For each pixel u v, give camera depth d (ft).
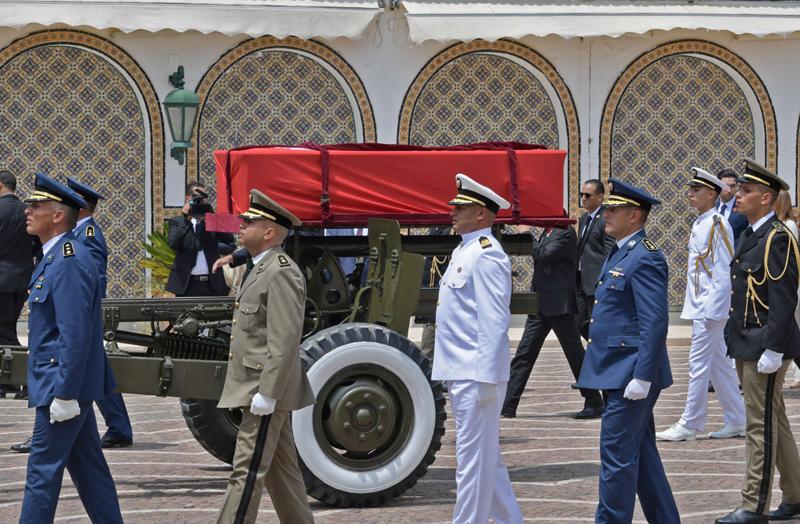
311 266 62.39
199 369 56.65
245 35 118.32
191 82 118.42
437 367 46.73
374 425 55.57
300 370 45.62
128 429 69.77
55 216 45.62
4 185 87.81
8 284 86.02
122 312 59.72
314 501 56.95
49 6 110.83
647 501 47.78
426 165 59.82
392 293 57.93
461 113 123.24
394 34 121.08
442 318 46.68
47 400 44.27
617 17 119.14
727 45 126.11
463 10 117.91
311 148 59.88
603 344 46.91
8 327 87.30
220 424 62.13
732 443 69.77
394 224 57.67
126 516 53.26
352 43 120.26
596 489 58.18
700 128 127.13
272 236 45.75
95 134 118.21
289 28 114.52
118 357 55.93
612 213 47.62
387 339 56.24
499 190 60.80
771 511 52.80
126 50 117.50
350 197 58.95
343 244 61.98
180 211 118.93
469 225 46.73
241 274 99.09
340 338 55.67
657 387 46.73
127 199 118.83
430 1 118.73
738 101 127.65
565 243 77.87
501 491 47.47
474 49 122.42
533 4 119.85
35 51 116.67
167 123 118.32
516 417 79.56
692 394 70.23
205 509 54.54
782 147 127.75
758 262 51.16
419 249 64.03
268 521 52.65
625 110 125.80
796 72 127.54
